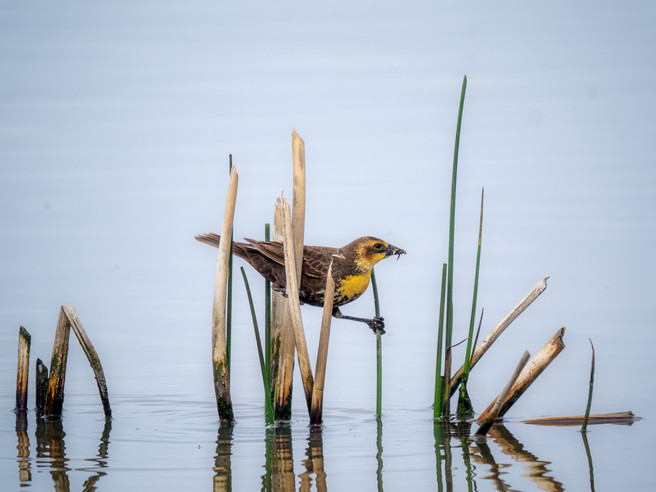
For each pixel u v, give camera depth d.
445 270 12.05
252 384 15.07
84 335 12.69
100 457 10.73
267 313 11.76
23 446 11.24
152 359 16.33
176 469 10.25
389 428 12.04
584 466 10.20
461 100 11.13
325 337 11.65
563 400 13.38
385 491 9.48
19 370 13.13
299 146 11.71
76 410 13.25
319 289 13.24
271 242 12.73
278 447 11.14
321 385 11.78
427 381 14.88
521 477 9.88
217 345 12.09
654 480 9.67
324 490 9.52
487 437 11.53
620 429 11.80
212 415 12.92
